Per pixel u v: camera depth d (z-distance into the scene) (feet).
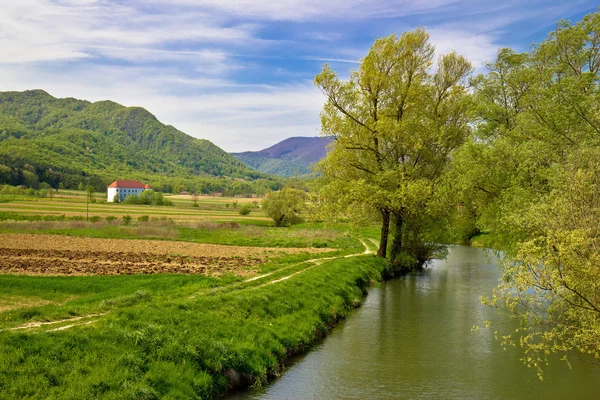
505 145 78.18
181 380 38.50
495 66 118.52
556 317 61.93
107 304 55.36
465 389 44.19
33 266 90.02
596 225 37.52
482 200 85.87
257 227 236.02
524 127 79.15
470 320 70.59
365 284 98.37
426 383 45.50
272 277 84.84
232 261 108.06
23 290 66.44
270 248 144.97
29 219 233.96
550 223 42.16
